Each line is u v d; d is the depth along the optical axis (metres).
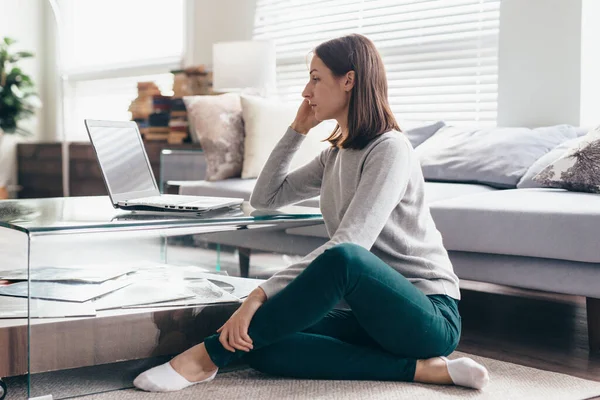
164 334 1.83
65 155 6.43
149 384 1.74
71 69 7.16
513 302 3.17
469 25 4.20
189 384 1.78
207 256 1.91
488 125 4.13
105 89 6.85
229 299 1.92
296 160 3.70
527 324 2.74
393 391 1.78
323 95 1.88
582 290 2.29
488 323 2.76
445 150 3.45
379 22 4.66
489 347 2.38
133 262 1.83
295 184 2.15
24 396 1.77
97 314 1.73
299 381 1.86
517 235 2.41
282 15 5.29
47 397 1.64
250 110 3.91
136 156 2.34
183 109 5.16
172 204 2.04
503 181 3.20
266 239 2.00
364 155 1.85
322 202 2.02
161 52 6.26
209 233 1.90
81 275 1.72
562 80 3.65
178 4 6.09
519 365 2.11
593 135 2.75
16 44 7.20
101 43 6.86
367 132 1.85
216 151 3.88
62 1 7.24
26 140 7.31
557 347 2.38
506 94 3.87
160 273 1.88
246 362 1.91
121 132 2.30
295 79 5.23
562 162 2.77
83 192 6.32
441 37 4.34
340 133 1.99
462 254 2.61
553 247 2.32
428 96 4.40
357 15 4.80
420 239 1.89
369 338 1.93
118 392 1.74
